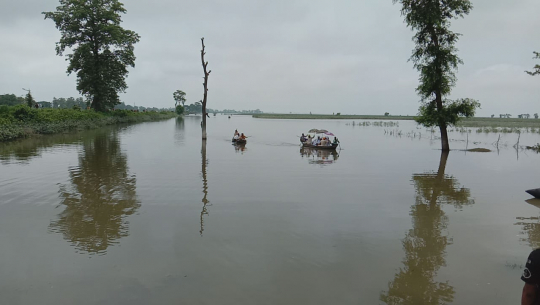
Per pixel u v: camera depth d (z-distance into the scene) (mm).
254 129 55031
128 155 19938
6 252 6520
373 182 13656
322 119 127562
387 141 34188
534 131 46031
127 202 10055
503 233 7941
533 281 3086
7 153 19641
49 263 6082
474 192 12039
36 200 10078
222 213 9164
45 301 4898
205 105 29891
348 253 6727
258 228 8055
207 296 5074
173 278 5602
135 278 5586
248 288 5316
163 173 14664
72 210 9180
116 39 48219
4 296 5020
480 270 6086
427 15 22375
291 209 9656
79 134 33500
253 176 14461
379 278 5738
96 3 47812
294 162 18859
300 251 6773
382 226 8336
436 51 23234
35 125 30188
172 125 60750
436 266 6215
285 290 5281
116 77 52656
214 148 25141
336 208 9828
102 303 4855
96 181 12781
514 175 15500
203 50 28594
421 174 15586
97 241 7102
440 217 9109
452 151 25297
